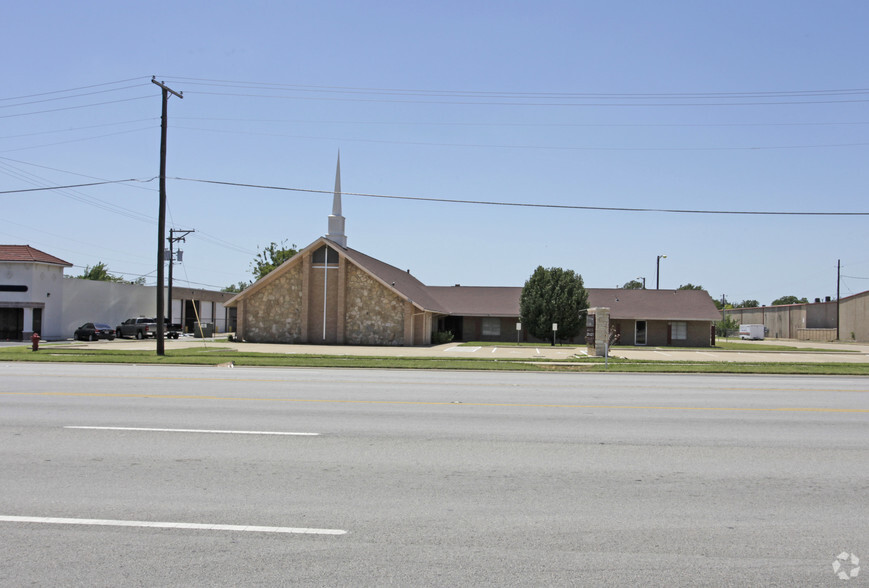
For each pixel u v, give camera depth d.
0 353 29.00
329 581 4.68
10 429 9.94
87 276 90.62
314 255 43.78
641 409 12.76
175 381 17.17
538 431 10.23
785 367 25.42
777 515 6.25
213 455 8.36
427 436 9.73
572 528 5.82
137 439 9.27
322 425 10.52
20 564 4.94
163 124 27.55
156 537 5.50
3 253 44.44
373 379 18.75
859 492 7.04
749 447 9.23
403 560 5.07
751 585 4.71
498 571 4.89
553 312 49.66
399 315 42.91
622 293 57.84
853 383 19.34
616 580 4.76
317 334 43.47
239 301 44.50
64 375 18.75
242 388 15.64
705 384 18.42
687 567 5.01
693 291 58.03
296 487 6.96
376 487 7.00
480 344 49.22
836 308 78.56
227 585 4.61
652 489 7.06
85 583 4.63
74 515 6.02
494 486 7.10
